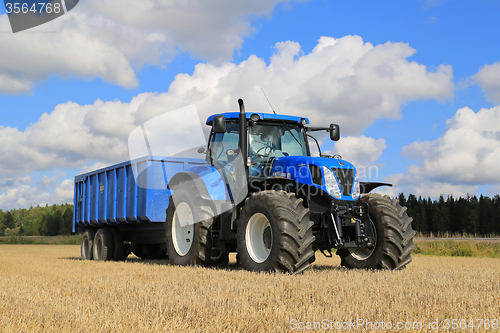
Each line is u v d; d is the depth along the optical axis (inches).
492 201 2149.4
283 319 119.3
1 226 4365.2
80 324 116.4
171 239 315.0
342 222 251.1
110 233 413.7
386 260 261.9
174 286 181.2
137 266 305.4
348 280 203.5
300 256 228.8
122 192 392.5
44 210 3934.5
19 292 174.4
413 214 2365.9
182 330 108.9
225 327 112.4
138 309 134.4
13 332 110.0
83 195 479.8
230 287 175.8
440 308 134.8
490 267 311.7
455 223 2229.3
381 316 123.3
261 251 252.7
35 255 522.0
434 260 415.8
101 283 197.9
